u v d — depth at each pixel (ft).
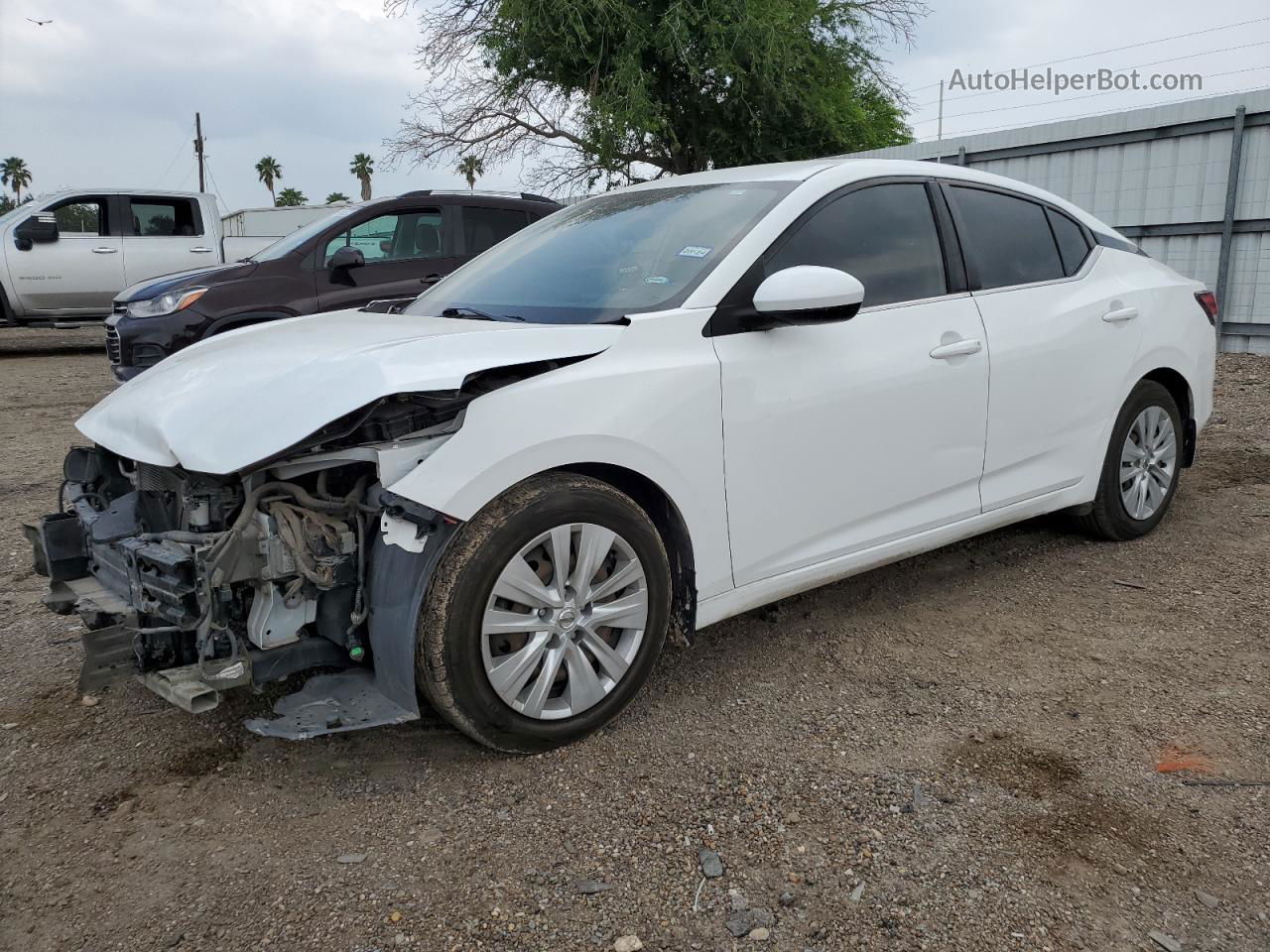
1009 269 12.73
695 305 9.67
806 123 60.95
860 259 11.10
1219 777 8.45
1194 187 34.17
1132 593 12.74
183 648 8.63
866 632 11.76
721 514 9.73
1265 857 7.41
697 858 7.53
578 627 8.95
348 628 8.70
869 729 9.42
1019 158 39.58
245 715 9.86
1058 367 12.80
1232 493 17.17
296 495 8.57
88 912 7.05
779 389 9.98
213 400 8.70
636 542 9.15
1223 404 25.31
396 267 26.71
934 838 7.70
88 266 40.42
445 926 6.82
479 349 8.65
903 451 11.16
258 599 8.45
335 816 8.16
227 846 7.78
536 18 55.36
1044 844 7.59
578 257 11.48
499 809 8.20
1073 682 10.30
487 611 8.35
